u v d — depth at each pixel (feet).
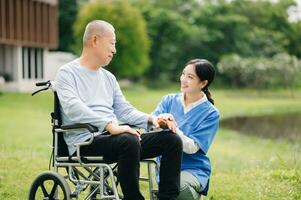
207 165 18.53
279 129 72.43
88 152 16.61
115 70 164.96
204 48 211.20
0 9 112.47
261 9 244.42
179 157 16.72
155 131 17.01
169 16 201.57
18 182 25.91
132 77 194.29
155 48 204.03
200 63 18.45
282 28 250.16
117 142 16.03
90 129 16.06
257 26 243.19
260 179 27.12
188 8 227.81
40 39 127.24
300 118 90.79
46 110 84.53
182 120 18.69
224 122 80.53
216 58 211.20
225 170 31.07
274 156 38.70
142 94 137.49
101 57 17.44
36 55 129.29
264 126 76.02
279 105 119.44
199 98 18.83
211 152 43.57
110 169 16.02
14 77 119.85
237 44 214.28
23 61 123.03
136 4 212.43
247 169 30.81
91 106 17.31
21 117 71.67
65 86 16.99
